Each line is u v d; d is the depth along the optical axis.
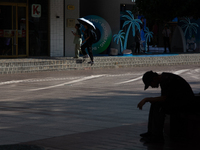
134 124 9.96
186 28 42.69
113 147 7.57
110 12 35.94
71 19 32.59
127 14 38.25
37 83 20.11
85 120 10.58
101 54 35.59
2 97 15.33
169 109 8.20
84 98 15.02
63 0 32.12
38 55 31.77
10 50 30.41
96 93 16.47
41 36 31.77
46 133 8.92
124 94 16.17
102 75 24.11
